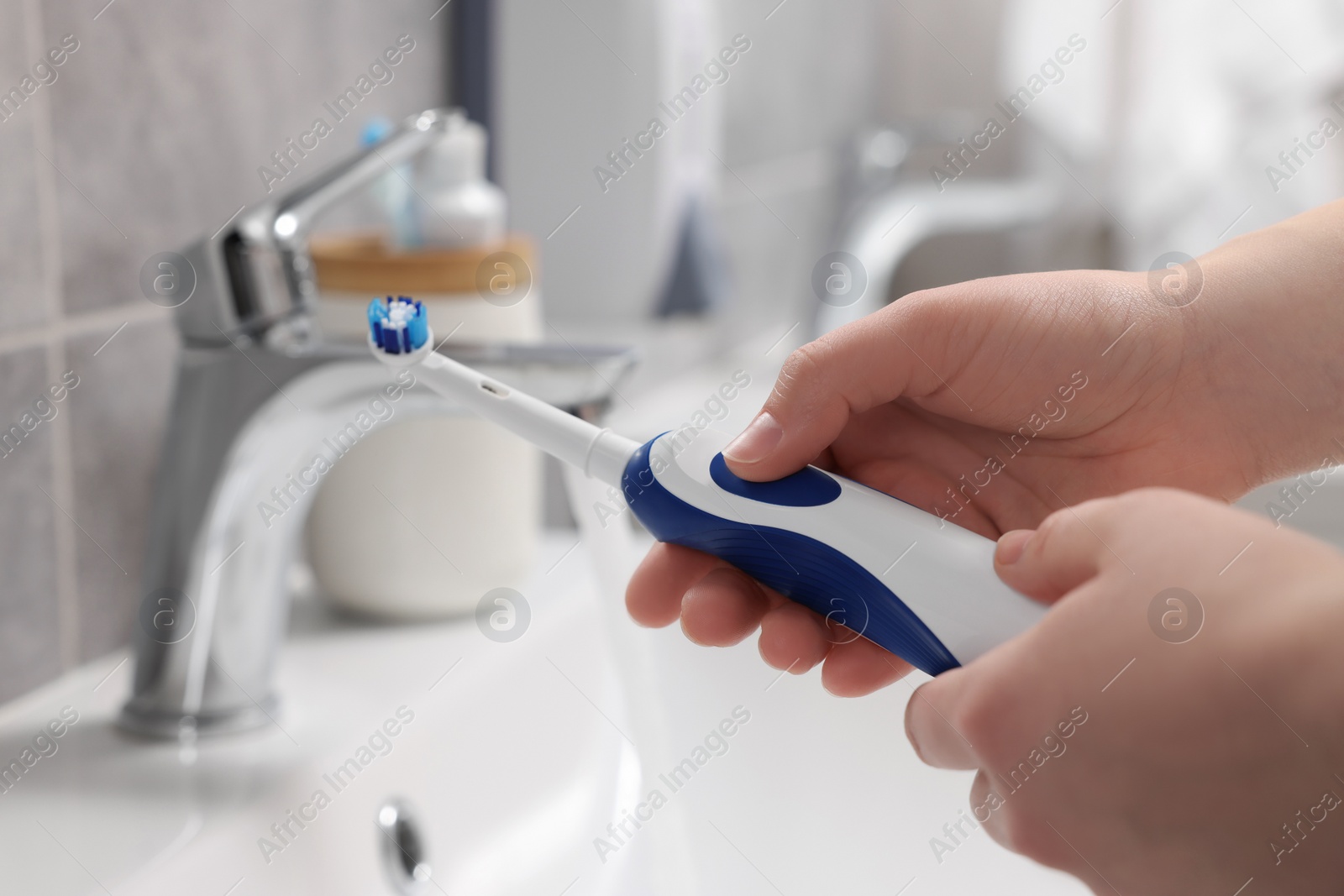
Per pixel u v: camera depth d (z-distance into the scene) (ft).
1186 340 1.30
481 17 2.28
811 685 1.74
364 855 1.43
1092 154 4.13
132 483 1.60
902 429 1.44
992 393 1.31
